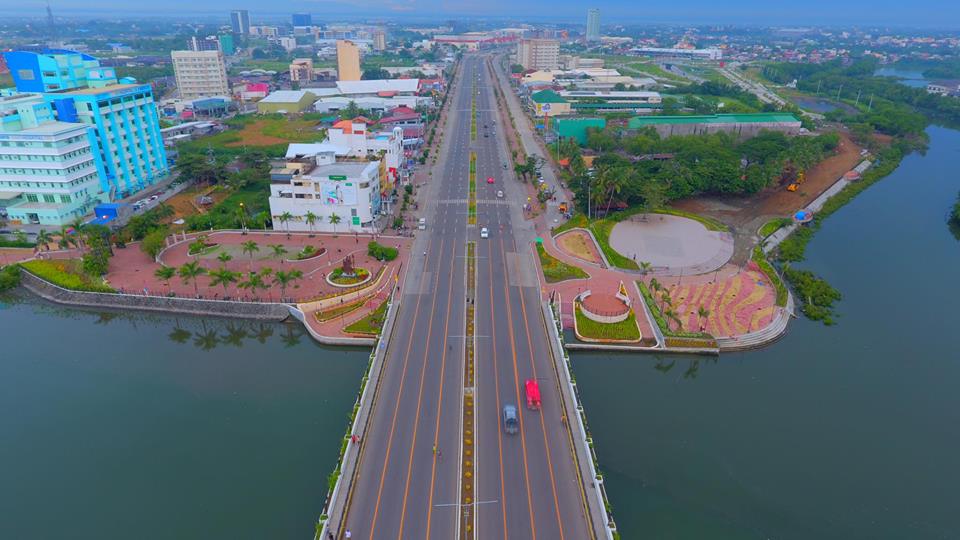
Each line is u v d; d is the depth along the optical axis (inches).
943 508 3189.0
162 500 3152.1
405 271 5570.9
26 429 3671.3
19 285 5467.5
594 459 3181.6
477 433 3427.7
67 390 4069.9
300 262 5738.2
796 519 3095.5
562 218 7066.9
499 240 6368.1
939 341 4722.0
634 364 4409.5
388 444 3336.6
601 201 6909.5
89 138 6963.6
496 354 4215.1
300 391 4042.8
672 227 6825.8
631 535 2967.5
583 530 2837.1
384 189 7440.9
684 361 4421.8
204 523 3014.3
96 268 5398.6
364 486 3056.1
